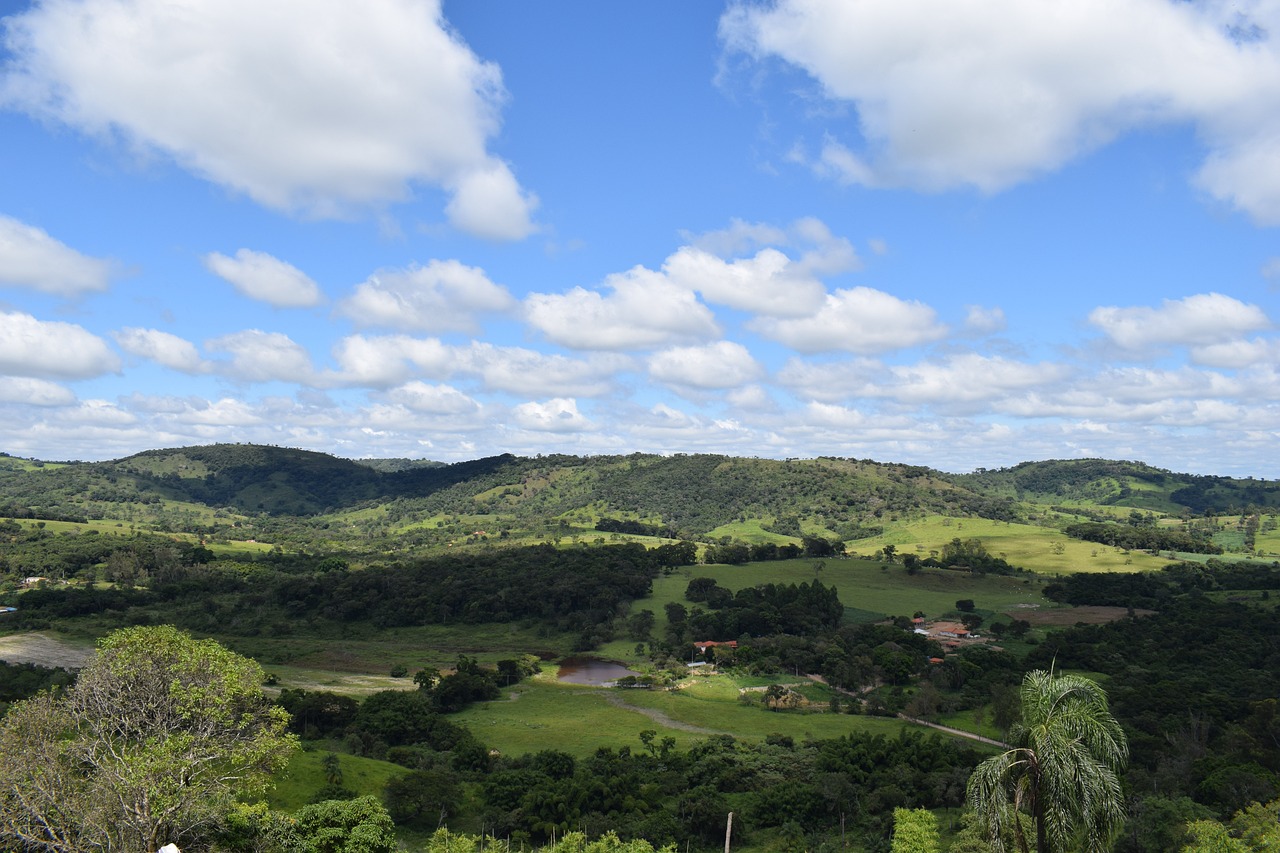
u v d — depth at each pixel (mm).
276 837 41906
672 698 122438
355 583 178000
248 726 39844
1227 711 96250
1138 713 98188
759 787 83188
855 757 87812
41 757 34531
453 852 58375
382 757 91500
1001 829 27250
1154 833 59000
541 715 114438
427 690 120625
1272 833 48562
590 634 161000
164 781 33938
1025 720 27469
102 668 37562
